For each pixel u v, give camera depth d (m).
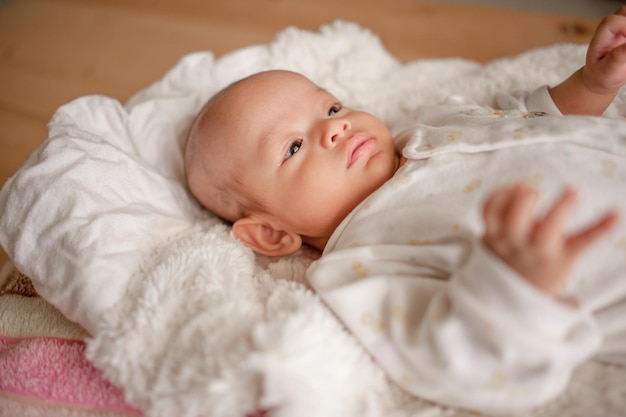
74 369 0.83
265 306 0.77
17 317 0.96
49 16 2.00
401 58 1.58
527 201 0.57
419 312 0.73
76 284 0.81
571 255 0.58
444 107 1.04
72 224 0.85
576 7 1.65
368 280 0.76
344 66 1.29
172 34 1.83
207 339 0.70
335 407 0.69
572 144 0.78
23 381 0.83
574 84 0.93
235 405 0.68
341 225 0.89
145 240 0.89
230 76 1.28
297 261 0.95
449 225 0.78
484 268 0.62
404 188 0.85
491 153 0.81
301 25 1.76
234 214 1.03
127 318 0.76
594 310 0.71
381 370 0.75
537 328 0.60
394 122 1.23
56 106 1.65
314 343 0.69
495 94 1.14
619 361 0.72
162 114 1.17
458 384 0.66
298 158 0.92
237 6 1.89
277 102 0.96
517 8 1.70
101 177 0.92
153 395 0.70
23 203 0.88
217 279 0.79
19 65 1.82
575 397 0.71
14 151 1.53
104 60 1.79
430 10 1.72
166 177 1.09
